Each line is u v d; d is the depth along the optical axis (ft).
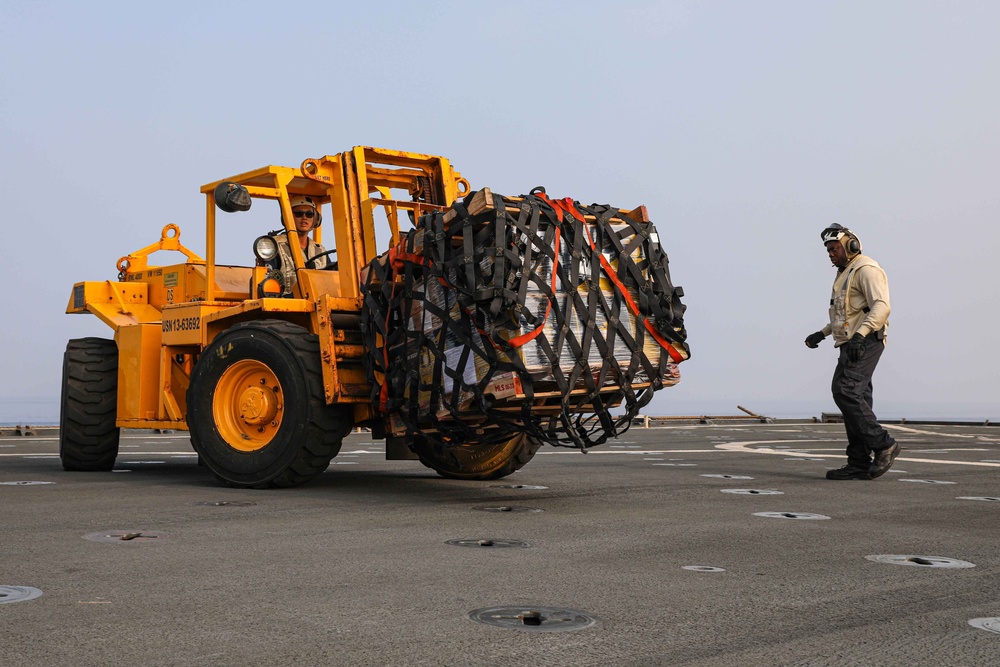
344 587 9.33
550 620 8.09
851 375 22.20
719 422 69.72
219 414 19.89
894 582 9.88
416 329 17.07
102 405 24.17
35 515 14.74
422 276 16.94
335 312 18.99
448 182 21.70
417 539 12.46
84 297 25.72
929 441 42.11
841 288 22.63
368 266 18.24
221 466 19.58
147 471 24.36
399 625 7.86
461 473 22.08
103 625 7.79
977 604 8.89
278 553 11.25
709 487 20.25
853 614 8.44
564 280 15.74
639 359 16.56
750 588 9.51
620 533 13.20
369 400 18.66
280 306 19.44
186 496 17.80
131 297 25.77
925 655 7.18
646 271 17.11
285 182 20.67
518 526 13.84
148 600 8.70
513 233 15.15
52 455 30.94
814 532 13.44
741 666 6.84
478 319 15.34
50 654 6.96
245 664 6.76
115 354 24.76
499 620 8.06
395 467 26.04
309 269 20.79
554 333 15.48
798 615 8.38
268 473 18.98
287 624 7.86
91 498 17.34
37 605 8.48
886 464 22.15
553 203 15.99
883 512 15.94
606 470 25.05
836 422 71.56
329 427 18.79
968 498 18.21
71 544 11.81
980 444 39.52
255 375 19.83
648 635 7.64
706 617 8.27
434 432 18.17
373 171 21.38
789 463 27.89
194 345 22.65
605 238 16.57
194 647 7.16
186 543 11.96
